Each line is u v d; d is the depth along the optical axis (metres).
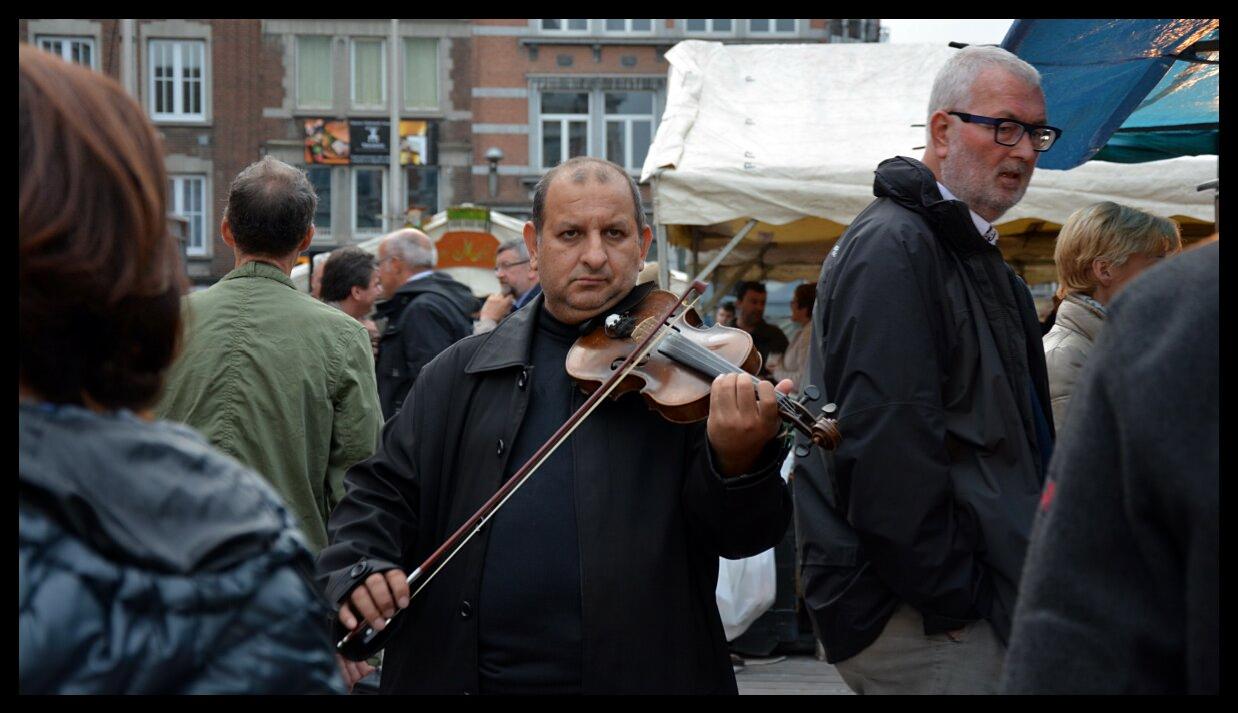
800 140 8.53
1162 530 1.41
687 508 2.67
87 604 1.11
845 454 2.86
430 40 31.17
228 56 31.00
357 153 31.05
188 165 31.00
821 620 3.06
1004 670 1.51
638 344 2.81
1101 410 1.46
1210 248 1.46
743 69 9.24
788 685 6.50
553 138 31.33
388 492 2.84
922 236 2.95
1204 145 5.84
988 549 2.85
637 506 2.65
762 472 2.56
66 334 1.24
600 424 2.74
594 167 2.93
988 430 2.90
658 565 2.61
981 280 2.99
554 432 2.78
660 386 2.74
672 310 2.89
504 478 2.75
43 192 1.23
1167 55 4.47
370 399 3.76
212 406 3.56
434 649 2.69
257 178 3.71
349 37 31.12
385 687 2.81
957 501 2.88
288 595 1.21
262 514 1.23
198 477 1.22
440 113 31.09
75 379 1.25
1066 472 1.48
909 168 3.02
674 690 2.58
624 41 30.92
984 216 3.27
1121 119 5.11
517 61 31.06
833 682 6.59
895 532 2.80
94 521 1.14
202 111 31.12
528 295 6.77
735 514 2.57
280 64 31.16
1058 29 4.34
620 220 2.89
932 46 9.42
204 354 3.58
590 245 2.86
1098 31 4.36
